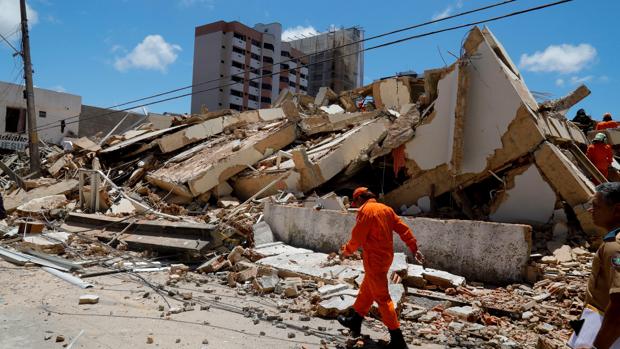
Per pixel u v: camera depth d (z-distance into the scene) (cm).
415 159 1056
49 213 1341
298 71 7725
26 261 822
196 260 884
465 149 980
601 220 254
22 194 1648
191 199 1382
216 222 1105
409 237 473
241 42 7056
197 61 7094
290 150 1488
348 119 1541
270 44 7388
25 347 430
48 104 3625
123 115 4012
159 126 2589
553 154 858
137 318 534
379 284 453
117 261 876
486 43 951
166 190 1537
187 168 1527
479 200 1024
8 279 704
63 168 1862
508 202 922
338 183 1262
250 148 1420
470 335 511
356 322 479
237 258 852
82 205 1389
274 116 2075
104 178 1595
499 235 697
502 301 606
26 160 2488
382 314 452
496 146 934
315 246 915
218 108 6944
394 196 1083
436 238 757
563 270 702
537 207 883
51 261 827
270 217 1021
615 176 1028
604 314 228
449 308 589
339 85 7100
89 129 3856
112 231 1105
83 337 460
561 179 848
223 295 661
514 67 1053
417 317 559
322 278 707
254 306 605
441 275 689
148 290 679
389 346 450
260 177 1319
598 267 249
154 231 1011
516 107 904
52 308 560
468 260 720
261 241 951
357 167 1218
